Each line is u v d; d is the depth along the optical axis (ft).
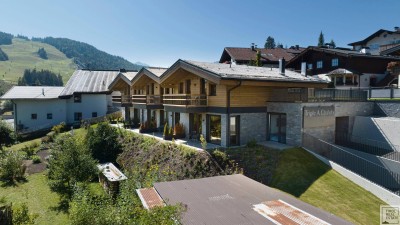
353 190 45.03
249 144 59.21
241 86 61.05
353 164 56.13
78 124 122.93
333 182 46.98
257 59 115.65
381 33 166.71
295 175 48.57
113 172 55.26
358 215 38.86
